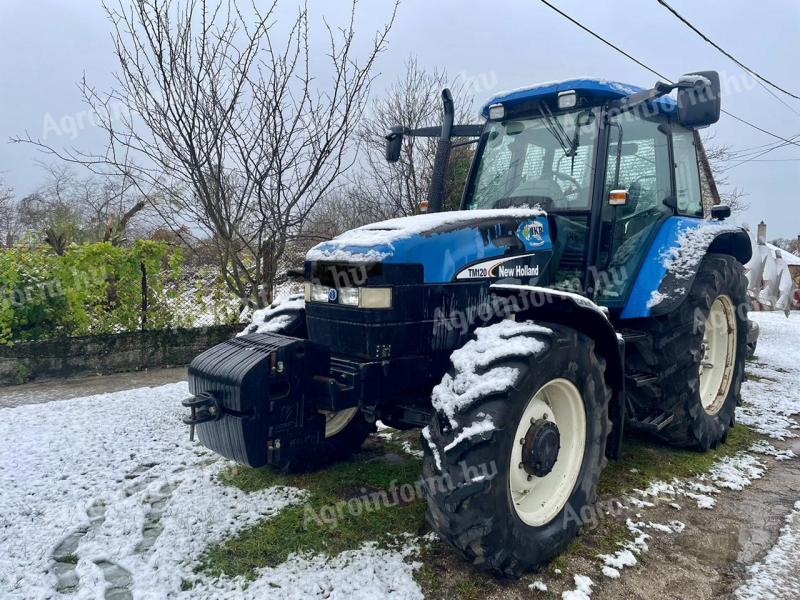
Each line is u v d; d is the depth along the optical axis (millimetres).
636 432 4262
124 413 4500
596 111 3461
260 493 3105
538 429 2498
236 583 2311
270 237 6055
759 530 2855
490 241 2875
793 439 4277
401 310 2566
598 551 2637
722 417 4035
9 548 2572
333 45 5773
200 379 2592
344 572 2383
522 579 2393
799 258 17234
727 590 2363
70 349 6020
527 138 3756
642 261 3701
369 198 10227
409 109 10125
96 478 3328
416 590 2275
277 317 3266
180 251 6820
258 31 5414
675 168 4016
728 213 4371
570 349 2559
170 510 2908
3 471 3402
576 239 3496
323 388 2543
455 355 2438
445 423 2262
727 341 4219
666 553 2637
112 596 2242
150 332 6492
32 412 4520
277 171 5746
